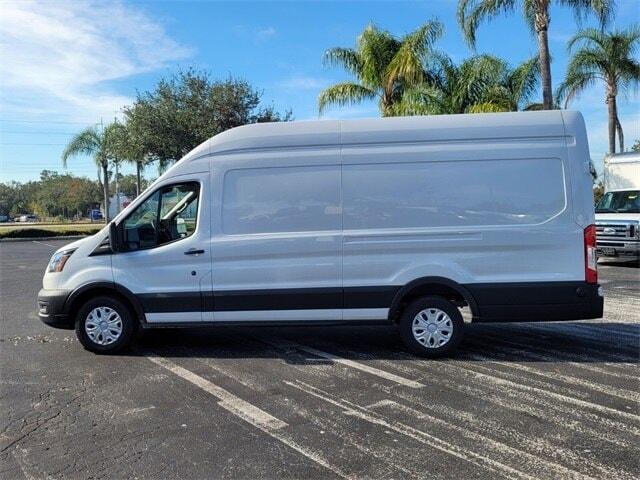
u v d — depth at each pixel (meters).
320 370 5.86
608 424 4.34
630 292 10.66
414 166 6.20
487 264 6.14
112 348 6.62
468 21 16.19
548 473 3.59
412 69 18.61
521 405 4.76
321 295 6.29
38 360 6.43
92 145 36.03
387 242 6.22
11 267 17.11
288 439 4.15
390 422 4.44
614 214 14.94
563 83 22.22
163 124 24.58
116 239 6.50
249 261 6.36
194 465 3.77
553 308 6.09
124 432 4.32
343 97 20.28
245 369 5.94
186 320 6.46
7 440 4.21
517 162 6.12
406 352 6.54
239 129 6.44
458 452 3.90
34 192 113.81
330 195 6.28
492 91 19.38
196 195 6.50
